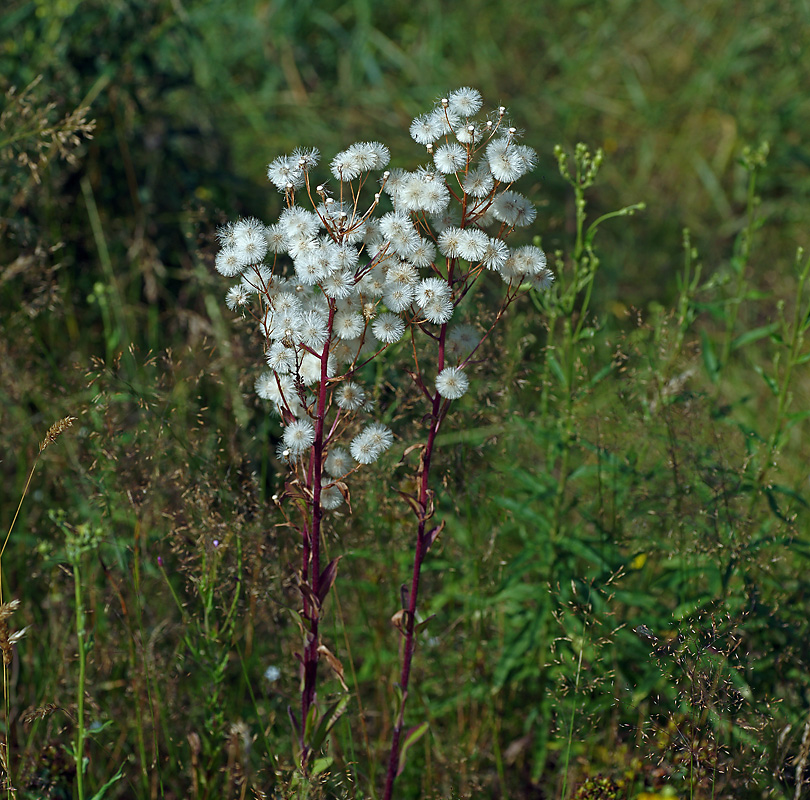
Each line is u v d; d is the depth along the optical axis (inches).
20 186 132.6
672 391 103.1
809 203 214.7
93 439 92.7
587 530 117.0
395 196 66.2
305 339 64.0
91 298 128.3
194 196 157.8
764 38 249.0
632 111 254.1
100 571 103.8
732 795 86.0
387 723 98.3
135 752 96.4
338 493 70.5
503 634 105.8
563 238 180.2
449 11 276.2
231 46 239.9
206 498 86.3
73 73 148.3
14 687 97.4
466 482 98.3
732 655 85.3
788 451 145.4
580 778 95.6
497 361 99.1
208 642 86.5
